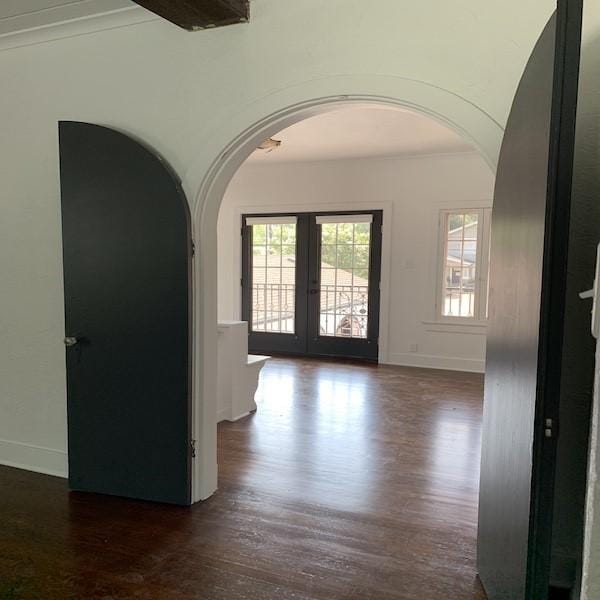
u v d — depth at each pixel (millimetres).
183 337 2553
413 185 6359
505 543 1637
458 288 6340
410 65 2137
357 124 4781
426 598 1928
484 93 2025
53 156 2953
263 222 7297
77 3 2568
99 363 2727
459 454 3420
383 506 2668
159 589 1965
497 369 1839
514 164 1677
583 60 1816
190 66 2574
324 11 2273
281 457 3350
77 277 2729
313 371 6109
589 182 1848
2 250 3143
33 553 2215
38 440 3152
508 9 1972
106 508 2637
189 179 2594
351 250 6852
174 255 2533
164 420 2627
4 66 3035
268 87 2414
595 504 685
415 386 5367
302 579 2033
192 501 2676
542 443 1320
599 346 709
